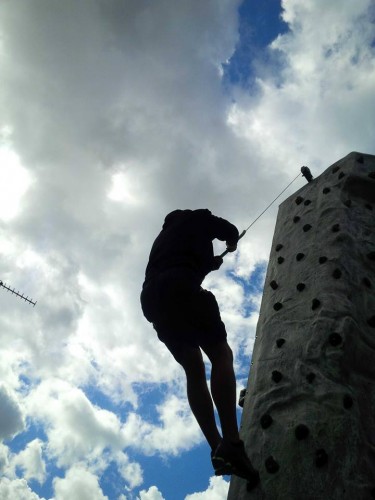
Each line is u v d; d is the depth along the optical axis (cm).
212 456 235
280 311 363
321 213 420
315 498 240
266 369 325
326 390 284
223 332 264
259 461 269
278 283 395
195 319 262
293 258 406
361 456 258
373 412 289
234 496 265
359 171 438
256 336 372
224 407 240
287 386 300
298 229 433
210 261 291
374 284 365
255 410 302
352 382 295
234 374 253
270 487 253
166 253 284
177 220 306
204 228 299
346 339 308
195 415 255
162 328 273
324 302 337
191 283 266
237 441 232
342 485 242
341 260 364
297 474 252
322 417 271
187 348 268
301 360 310
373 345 322
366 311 341
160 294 267
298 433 266
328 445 257
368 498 243
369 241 393
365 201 428
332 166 463
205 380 264
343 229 387
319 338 316
